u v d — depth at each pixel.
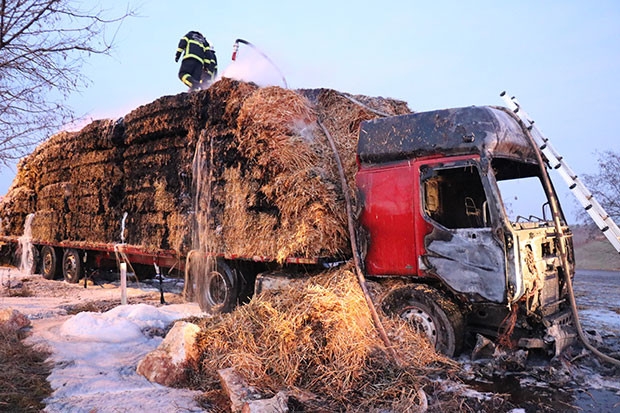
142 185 9.26
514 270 4.84
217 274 7.55
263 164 6.65
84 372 4.75
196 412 3.85
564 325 5.46
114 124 9.75
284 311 4.91
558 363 5.11
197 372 4.57
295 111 6.89
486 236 5.00
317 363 4.42
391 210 5.64
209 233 7.55
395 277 5.62
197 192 7.89
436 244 5.30
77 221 11.20
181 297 9.55
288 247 6.29
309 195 6.21
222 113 7.51
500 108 5.93
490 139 5.17
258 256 6.79
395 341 4.93
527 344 5.04
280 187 6.45
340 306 4.83
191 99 8.12
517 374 4.95
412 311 5.35
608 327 6.88
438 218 5.67
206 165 7.74
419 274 5.42
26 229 13.11
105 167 10.27
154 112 8.77
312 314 4.73
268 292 5.58
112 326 6.25
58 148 11.66
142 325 6.57
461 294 5.12
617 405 4.18
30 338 5.98
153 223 8.92
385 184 5.71
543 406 4.15
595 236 18.36
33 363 4.99
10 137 4.85
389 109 7.74
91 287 11.20
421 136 5.55
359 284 5.50
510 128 5.57
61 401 4.02
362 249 5.83
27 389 4.29
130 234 9.54
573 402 4.24
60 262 12.41
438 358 4.87
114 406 3.91
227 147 7.36
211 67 11.25
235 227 7.18
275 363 4.41
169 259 8.88
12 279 11.74
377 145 5.84
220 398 4.13
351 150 6.73
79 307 8.20
